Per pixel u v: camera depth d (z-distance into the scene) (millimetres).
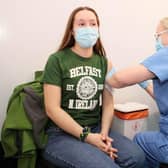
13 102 1359
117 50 1946
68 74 1350
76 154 1200
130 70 1267
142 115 1783
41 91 1425
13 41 1656
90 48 1428
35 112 1336
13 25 1636
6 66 1673
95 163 1150
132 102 1997
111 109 1524
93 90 1403
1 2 1586
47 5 1684
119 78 1283
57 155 1245
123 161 1311
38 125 1303
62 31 1750
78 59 1397
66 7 1731
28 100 1339
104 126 1456
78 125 1319
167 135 1349
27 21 1660
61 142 1304
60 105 1378
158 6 2000
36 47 1713
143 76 1256
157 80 1310
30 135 1305
